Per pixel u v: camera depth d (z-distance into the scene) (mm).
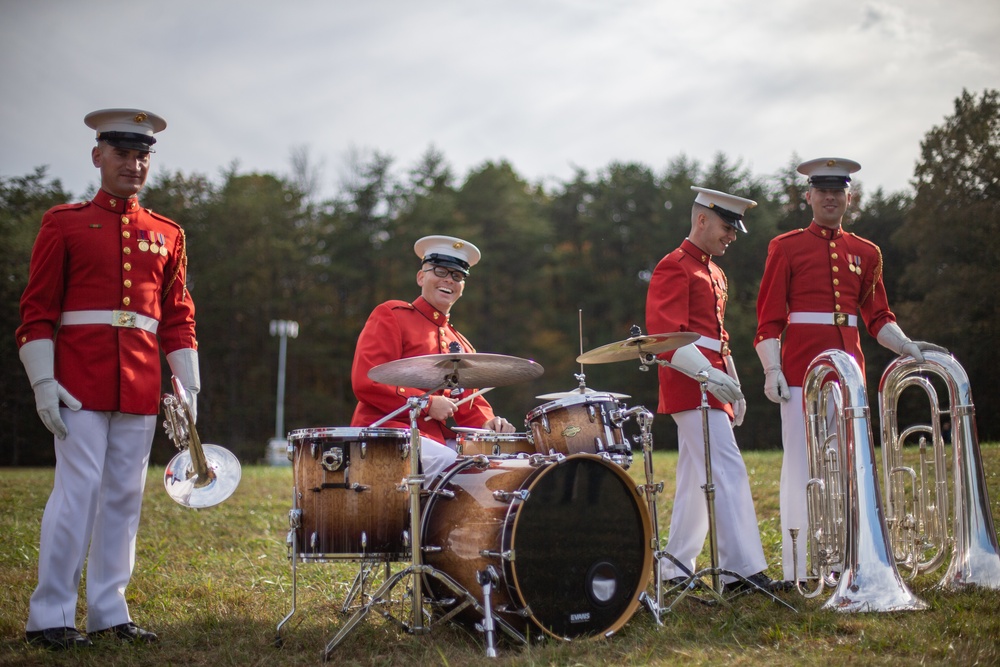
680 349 5461
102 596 4723
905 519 5660
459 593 4395
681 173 48750
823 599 5184
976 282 18266
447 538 4523
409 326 5777
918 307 18953
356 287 49312
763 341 5926
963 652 3922
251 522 8570
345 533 4527
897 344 5906
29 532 7883
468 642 4590
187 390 5047
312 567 6598
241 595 5730
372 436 4578
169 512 8906
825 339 5844
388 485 4590
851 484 4961
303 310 48719
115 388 4691
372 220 50188
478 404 5910
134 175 4840
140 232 4891
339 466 4520
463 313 49469
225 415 45531
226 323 46438
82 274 4707
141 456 4879
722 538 5574
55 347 4688
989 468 7621
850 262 5965
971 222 18328
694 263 5918
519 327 48656
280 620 5086
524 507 4367
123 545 4836
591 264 49906
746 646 4266
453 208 50500
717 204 5902
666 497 8969
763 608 4945
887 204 22234
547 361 46812
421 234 48375
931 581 5422
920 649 4012
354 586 5195
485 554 4324
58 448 4641
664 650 4238
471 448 5016
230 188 48562
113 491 4801
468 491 4547
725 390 5344
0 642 4582
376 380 4609
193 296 45469
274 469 14203
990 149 17859
